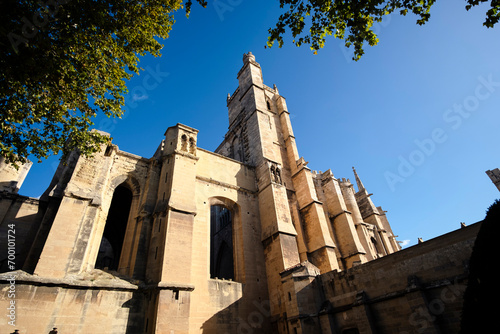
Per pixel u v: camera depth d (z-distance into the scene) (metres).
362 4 10.42
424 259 16.42
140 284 19.59
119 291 18.38
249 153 37.72
